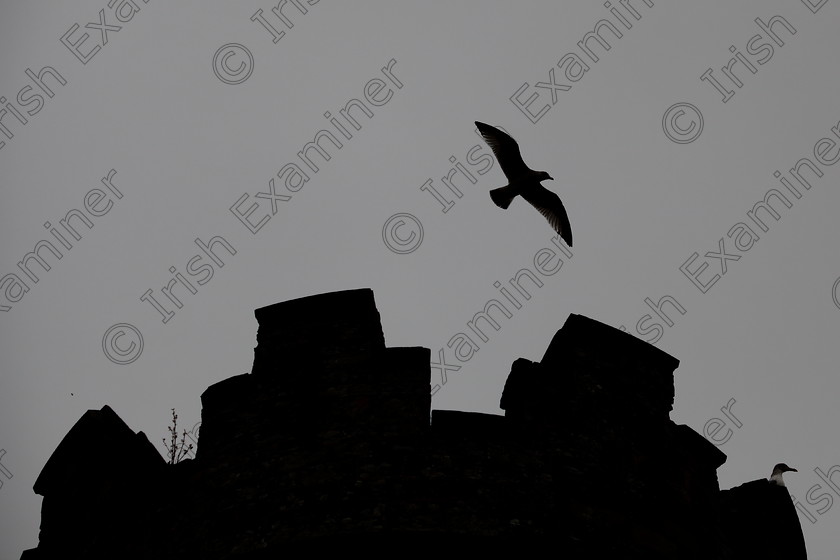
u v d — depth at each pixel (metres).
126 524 21.06
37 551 22.09
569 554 19.20
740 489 23.19
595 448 20.62
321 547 18.95
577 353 21.64
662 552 20.02
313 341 21.59
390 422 20.28
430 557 18.84
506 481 19.66
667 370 22.30
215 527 19.72
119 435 22.25
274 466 20.05
